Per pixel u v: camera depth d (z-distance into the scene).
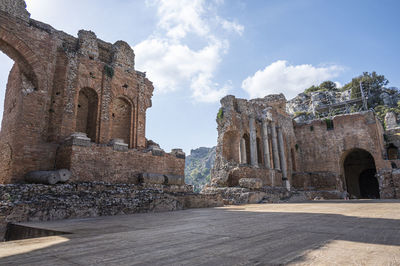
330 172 41.56
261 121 37.34
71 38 21.22
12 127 17.50
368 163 49.88
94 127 21.12
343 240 3.96
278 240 4.05
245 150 33.34
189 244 3.93
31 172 15.48
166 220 8.44
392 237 4.18
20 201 10.77
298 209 12.09
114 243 4.12
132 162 18.83
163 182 19.86
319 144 43.94
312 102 70.62
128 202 13.34
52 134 18.17
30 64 17.77
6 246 3.94
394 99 83.62
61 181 14.53
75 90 19.77
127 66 24.19
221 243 3.94
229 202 22.72
